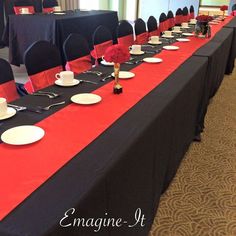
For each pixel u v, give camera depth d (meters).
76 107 1.39
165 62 2.25
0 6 5.28
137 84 1.73
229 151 2.46
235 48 4.88
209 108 3.36
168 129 1.56
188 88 1.85
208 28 3.38
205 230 1.63
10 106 1.38
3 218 0.71
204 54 2.52
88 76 1.86
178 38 3.29
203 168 2.20
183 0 8.17
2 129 1.17
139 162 1.19
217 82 3.51
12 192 0.81
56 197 0.79
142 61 2.27
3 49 5.59
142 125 1.21
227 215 1.75
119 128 1.19
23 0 5.00
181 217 1.72
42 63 2.05
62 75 1.66
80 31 4.43
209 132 2.79
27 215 0.73
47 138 1.10
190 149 2.46
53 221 0.71
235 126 2.93
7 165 0.93
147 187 1.38
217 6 7.71
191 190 1.95
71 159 0.97
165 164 1.67
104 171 0.91
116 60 1.52
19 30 4.23
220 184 2.03
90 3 7.83
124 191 1.09
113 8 8.66
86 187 0.83
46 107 1.38
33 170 0.91
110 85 1.71
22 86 2.07
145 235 1.46
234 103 3.53
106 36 3.03
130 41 3.37
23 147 1.04
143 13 8.82
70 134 1.13
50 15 4.34
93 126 1.20
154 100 1.49
